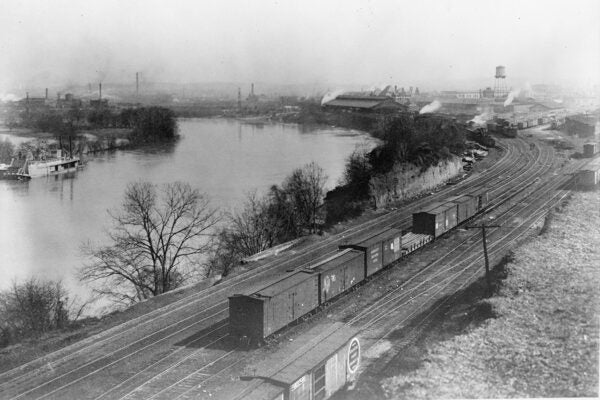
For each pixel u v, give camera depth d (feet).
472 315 117.19
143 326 119.55
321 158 393.29
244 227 206.69
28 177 338.34
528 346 99.40
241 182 308.60
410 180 248.11
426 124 313.12
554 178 266.16
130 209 207.31
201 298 135.23
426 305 127.95
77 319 137.69
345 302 131.13
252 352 104.88
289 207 219.82
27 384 95.25
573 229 173.88
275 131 625.00
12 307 137.49
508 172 287.07
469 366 95.04
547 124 456.86
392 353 104.58
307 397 80.43
